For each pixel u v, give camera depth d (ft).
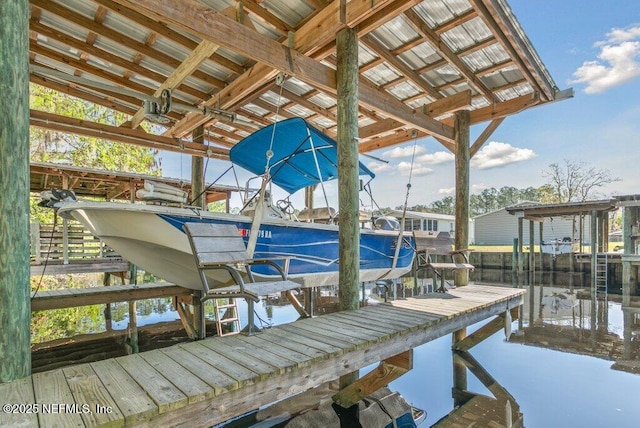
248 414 10.16
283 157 16.31
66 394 5.18
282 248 13.71
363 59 14.89
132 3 8.10
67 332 19.45
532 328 21.07
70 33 13.53
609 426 10.05
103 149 45.27
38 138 42.78
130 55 14.80
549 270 45.03
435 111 17.29
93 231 11.32
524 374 13.83
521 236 43.65
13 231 5.74
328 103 18.85
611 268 37.63
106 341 17.85
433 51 14.30
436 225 70.69
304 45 12.19
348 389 10.34
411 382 13.14
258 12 11.83
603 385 12.80
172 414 5.02
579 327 21.35
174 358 6.71
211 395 5.32
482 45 13.79
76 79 11.69
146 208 10.50
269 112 19.93
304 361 6.58
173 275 13.35
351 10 10.99
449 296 13.98
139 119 17.33
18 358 5.74
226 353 7.01
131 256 12.32
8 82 5.70
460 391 12.37
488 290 15.66
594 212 35.45
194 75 15.89
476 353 16.31
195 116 18.13
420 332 9.43
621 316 24.70
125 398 5.06
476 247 69.92
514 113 16.88
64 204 9.92
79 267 22.91
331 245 15.62
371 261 17.56
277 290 8.66
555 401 11.55
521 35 12.42
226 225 10.21
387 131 19.13
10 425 4.33
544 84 15.02
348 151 11.47
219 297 8.22
